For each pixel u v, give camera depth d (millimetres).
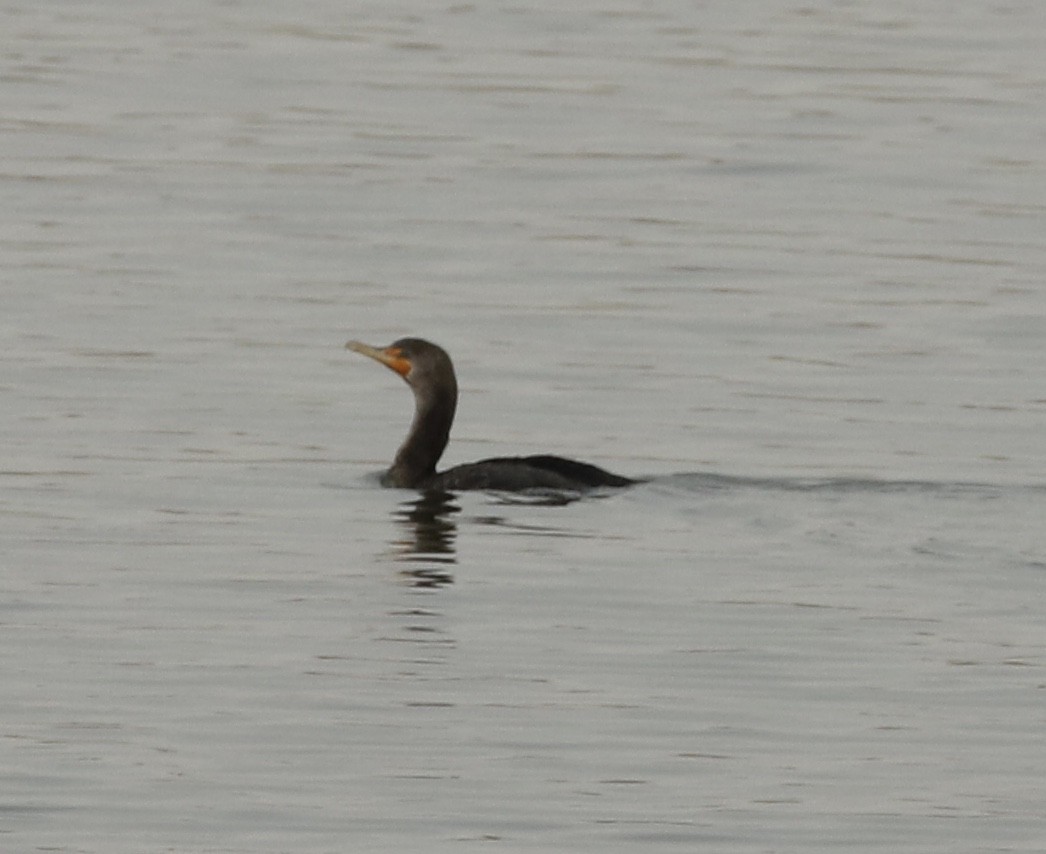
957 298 38719
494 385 33469
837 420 31656
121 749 19375
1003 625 22703
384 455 29766
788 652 21875
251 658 21641
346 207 44844
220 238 42406
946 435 30938
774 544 25438
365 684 20969
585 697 20688
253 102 53781
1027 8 65188
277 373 33812
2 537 25547
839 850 17609
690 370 34344
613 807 18328
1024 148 50031
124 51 58812
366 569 24484
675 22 63125
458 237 42750
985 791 18719
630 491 27469
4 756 19172
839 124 51938
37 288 38438
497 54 59000
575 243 42281
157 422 30969
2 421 30688
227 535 25812
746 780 18875
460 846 17625
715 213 44750
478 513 26703
